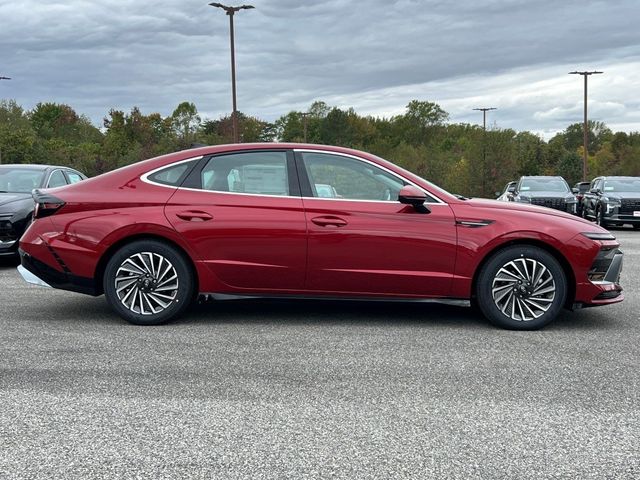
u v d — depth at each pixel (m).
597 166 80.31
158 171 5.78
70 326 5.61
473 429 3.36
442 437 3.26
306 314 6.16
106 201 5.68
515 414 3.57
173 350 4.84
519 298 5.57
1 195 9.65
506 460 3.00
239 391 3.93
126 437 3.24
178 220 5.58
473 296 5.67
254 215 5.57
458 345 5.04
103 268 5.76
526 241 5.59
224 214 5.59
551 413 3.59
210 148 5.82
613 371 4.38
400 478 2.82
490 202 5.85
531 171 72.31
